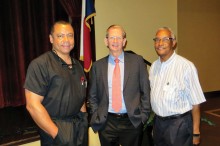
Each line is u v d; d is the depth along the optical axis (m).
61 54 1.79
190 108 1.95
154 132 2.12
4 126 3.03
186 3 5.13
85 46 3.12
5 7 3.13
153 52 4.04
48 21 3.38
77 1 3.29
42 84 1.66
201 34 5.39
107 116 2.06
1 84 3.22
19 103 3.37
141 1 3.82
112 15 3.61
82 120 1.86
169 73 1.96
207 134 3.62
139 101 2.05
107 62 2.09
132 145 2.09
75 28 3.34
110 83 2.04
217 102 5.27
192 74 1.89
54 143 1.70
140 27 3.87
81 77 1.87
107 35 2.03
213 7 5.43
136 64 2.05
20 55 3.28
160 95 1.96
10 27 3.19
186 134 1.94
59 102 1.70
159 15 4.00
